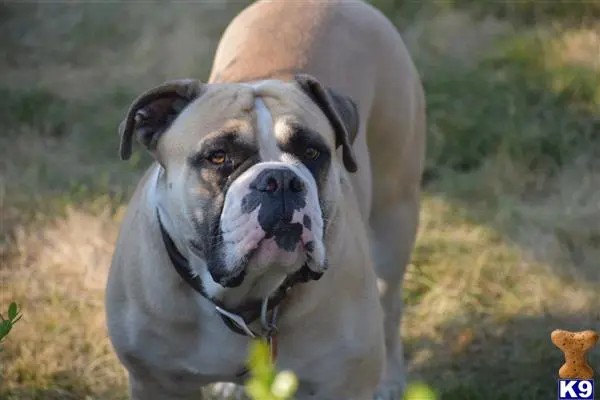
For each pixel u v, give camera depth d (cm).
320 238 598
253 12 863
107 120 1353
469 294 1037
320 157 626
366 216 809
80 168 1259
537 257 1088
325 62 811
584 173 1226
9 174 1236
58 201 1178
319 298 653
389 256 894
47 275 1053
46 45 1562
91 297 1016
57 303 1001
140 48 1519
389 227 889
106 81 1455
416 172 904
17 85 1437
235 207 585
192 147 617
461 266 1073
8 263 1076
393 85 859
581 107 1347
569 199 1182
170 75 1452
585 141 1284
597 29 1517
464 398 889
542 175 1234
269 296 638
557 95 1355
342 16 852
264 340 651
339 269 661
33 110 1371
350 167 682
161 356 677
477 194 1208
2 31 1598
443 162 1272
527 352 948
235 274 593
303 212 584
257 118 615
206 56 1477
